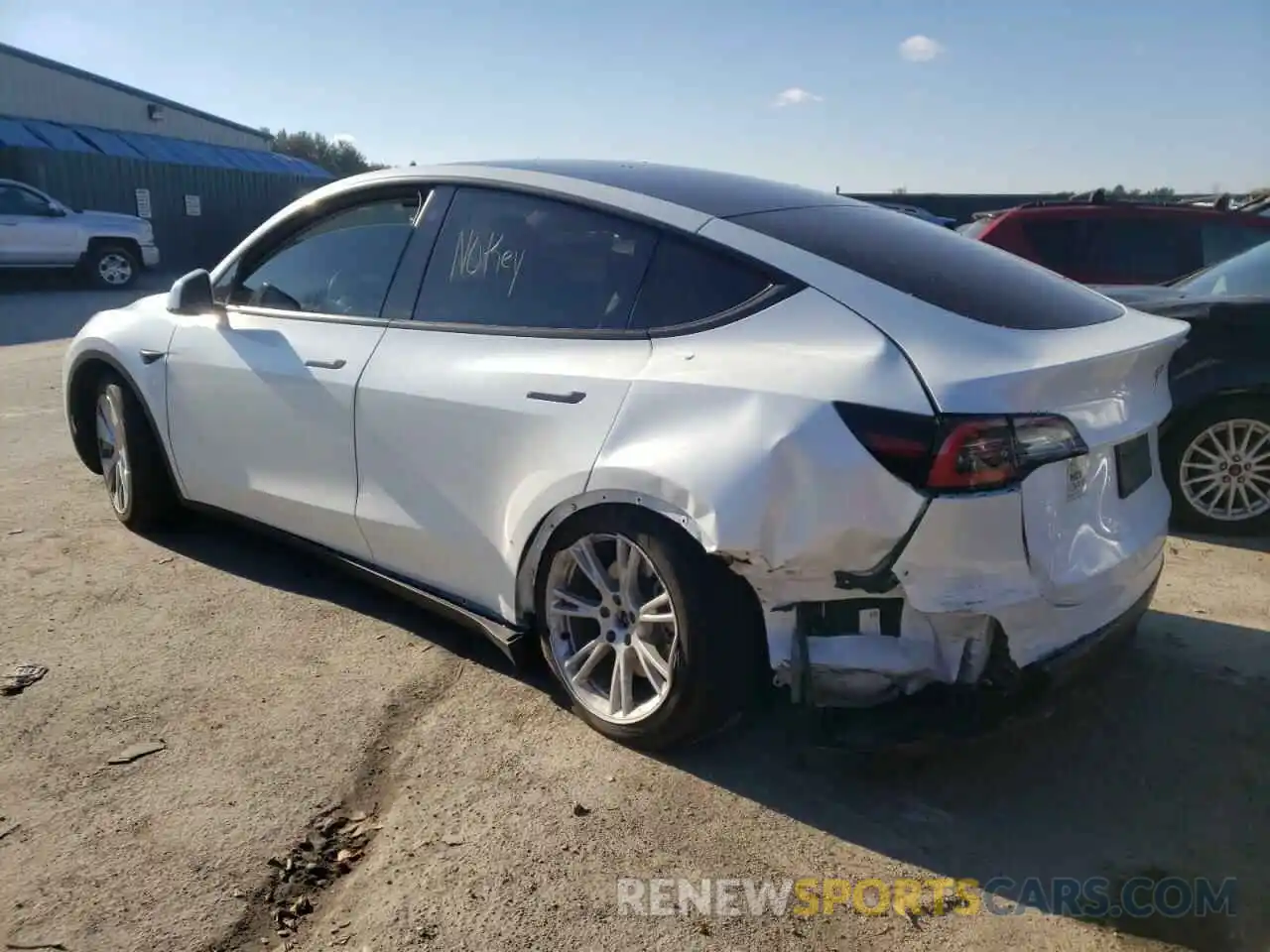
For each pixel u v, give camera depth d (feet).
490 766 9.73
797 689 8.89
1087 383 8.81
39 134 82.23
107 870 8.16
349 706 10.77
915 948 7.60
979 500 8.10
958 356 8.50
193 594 13.60
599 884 8.17
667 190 10.89
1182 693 11.36
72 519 16.47
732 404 8.90
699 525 8.75
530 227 11.13
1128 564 9.51
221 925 7.61
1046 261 25.82
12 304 50.57
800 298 9.34
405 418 11.35
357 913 7.81
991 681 8.63
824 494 8.34
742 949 7.54
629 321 10.13
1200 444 16.52
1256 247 19.62
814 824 8.98
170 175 80.48
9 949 7.30
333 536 12.66
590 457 9.61
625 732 9.95
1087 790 9.59
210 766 9.63
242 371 13.21
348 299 12.59
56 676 11.25
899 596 8.48
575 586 10.43
